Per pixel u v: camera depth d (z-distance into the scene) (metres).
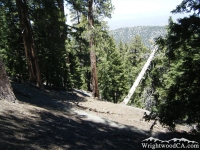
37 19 18.31
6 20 20.89
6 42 21.70
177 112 6.75
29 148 4.87
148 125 11.93
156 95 19.47
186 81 6.71
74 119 9.62
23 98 10.96
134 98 30.73
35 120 7.36
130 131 9.81
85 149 5.81
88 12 18.27
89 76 43.22
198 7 6.58
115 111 14.76
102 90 41.03
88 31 17.70
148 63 18.30
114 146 6.78
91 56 20.00
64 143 5.84
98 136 7.51
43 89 17.75
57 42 20.73
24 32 17.11
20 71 23.58
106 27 18.02
